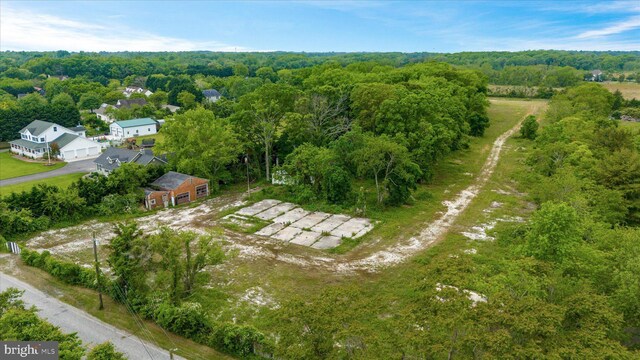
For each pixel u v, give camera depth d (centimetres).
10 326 1625
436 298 1606
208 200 4275
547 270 1855
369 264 2894
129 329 2220
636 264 1794
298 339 1533
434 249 3062
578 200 2756
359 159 3931
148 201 3984
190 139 4347
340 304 1600
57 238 3381
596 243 2281
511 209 3850
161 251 2441
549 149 4138
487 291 1742
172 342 2108
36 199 3647
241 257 3008
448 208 3903
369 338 1455
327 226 3550
